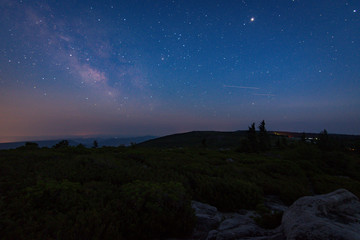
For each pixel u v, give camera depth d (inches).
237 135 4685.0
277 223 181.5
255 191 327.0
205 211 249.1
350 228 125.5
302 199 171.3
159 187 222.1
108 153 666.2
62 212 190.5
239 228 181.8
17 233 150.2
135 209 195.0
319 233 112.3
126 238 174.4
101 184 276.2
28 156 486.9
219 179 359.6
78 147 767.7
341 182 482.9
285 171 553.0
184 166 481.1
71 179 312.5
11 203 200.4
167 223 189.0
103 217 177.2
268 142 1785.2
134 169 399.2
